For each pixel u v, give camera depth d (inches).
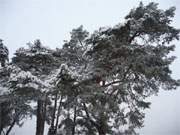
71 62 839.7
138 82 725.9
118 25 673.0
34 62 875.4
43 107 992.9
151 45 715.4
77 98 660.7
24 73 682.2
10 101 818.2
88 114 740.7
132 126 772.0
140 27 665.6
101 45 689.0
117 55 690.2
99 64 706.2
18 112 1190.3
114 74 691.4
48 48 908.6
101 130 721.6
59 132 944.9
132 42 726.5
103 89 667.4
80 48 875.4
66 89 641.0
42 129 903.1
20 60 890.7
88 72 687.1
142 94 768.3
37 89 660.1
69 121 916.0
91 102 661.9
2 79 740.0
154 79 725.9
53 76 644.1
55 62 877.8
